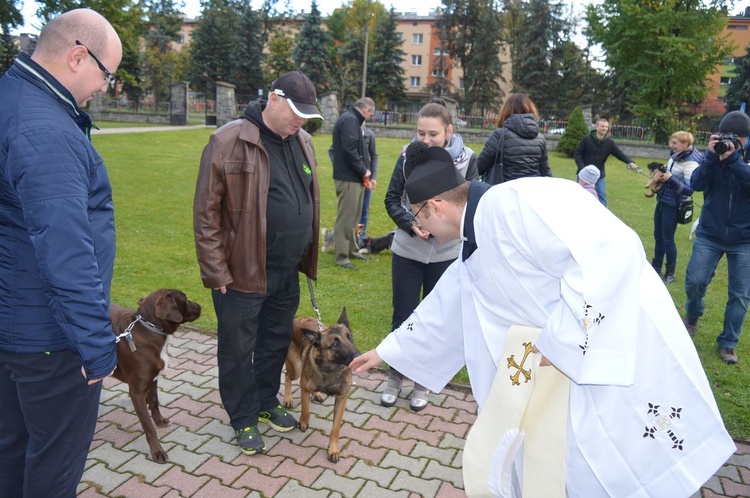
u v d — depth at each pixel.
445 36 53.59
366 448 3.65
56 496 2.51
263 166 3.30
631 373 1.90
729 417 4.04
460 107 35.69
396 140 27.80
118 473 3.31
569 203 2.08
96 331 2.18
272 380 3.86
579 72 51.72
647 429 2.07
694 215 12.33
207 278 3.24
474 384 2.47
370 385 4.49
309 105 3.25
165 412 3.98
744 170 4.49
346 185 7.25
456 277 2.68
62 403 2.38
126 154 17.58
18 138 2.07
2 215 2.19
